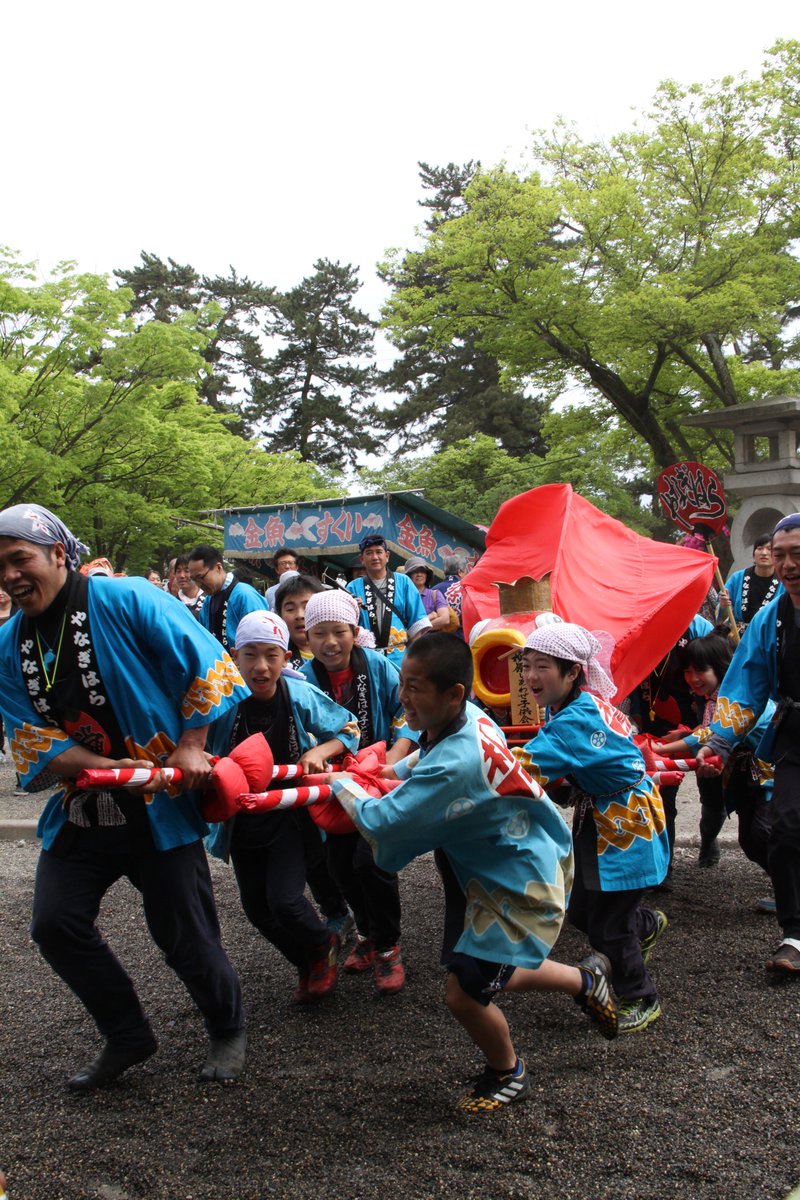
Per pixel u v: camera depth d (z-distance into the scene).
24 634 3.45
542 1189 2.87
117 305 18.42
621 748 3.94
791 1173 2.90
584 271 20.95
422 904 5.73
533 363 22.55
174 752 3.51
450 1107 3.36
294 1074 3.66
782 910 4.50
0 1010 4.38
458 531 18.59
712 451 25.48
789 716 4.63
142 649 3.49
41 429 18.48
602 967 3.68
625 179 20.38
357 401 47.03
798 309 25.50
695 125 20.02
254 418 46.00
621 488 30.77
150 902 3.59
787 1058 3.61
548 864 3.27
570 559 5.77
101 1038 4.07
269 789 4.21
